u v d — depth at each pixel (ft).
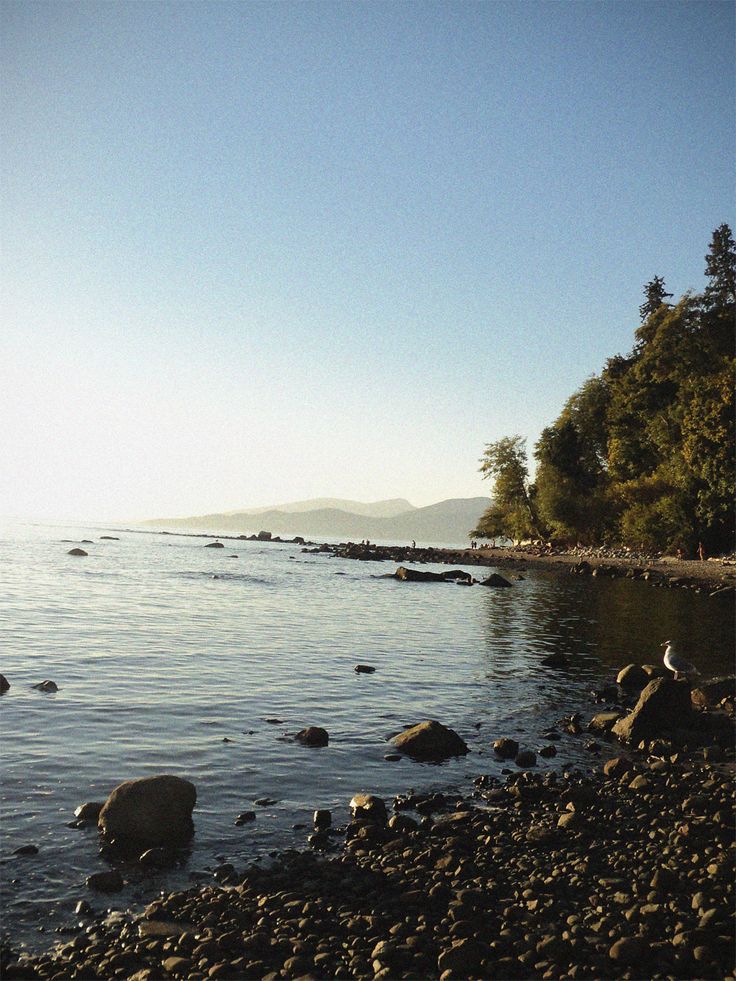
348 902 24.90
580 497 327.26
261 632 86.79
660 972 20.71
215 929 22.89
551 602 138.21
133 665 62.75
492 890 25.81
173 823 29.71
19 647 68.49
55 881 25.77
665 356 285.64
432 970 20.93
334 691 57.57
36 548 261.24
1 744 39.75
